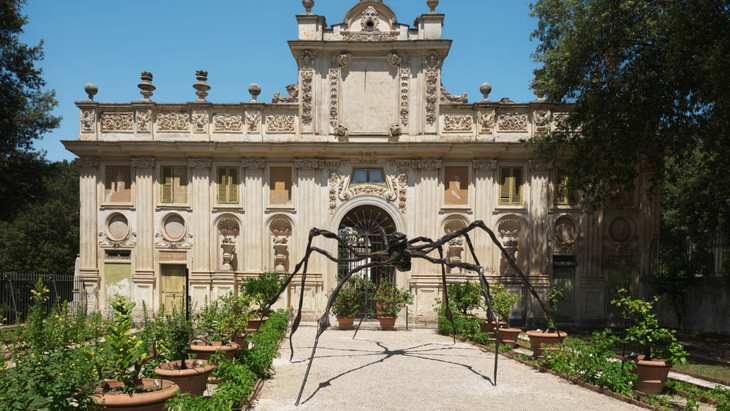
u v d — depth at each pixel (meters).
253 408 9.61
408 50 24.53
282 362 14.14
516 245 23.42
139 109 24.69
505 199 24.28
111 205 24.45
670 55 15.43
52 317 15.58
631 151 17.89
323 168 24.61
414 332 21.14
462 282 21.52
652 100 16.92
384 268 25.20
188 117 24.78
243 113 24.78
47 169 26.75
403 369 13.24
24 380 6.90
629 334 11.16
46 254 42.12
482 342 17.42
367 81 24.81
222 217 24.47
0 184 24.59
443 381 11.91
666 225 30.08
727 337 19.25
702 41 15.14
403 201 24.36
